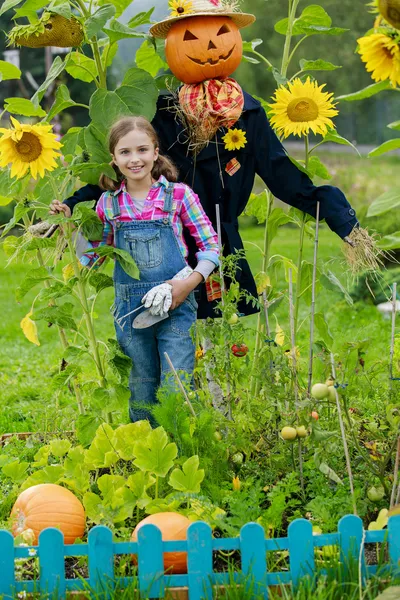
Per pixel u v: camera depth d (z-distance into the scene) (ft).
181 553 10.07
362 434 13.12
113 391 13.23
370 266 14.01
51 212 13.09
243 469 12.42
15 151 12.53
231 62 13.79
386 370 12.84
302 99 13.46
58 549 9.50
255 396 13.48
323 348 13.26
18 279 41.83
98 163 13.32
